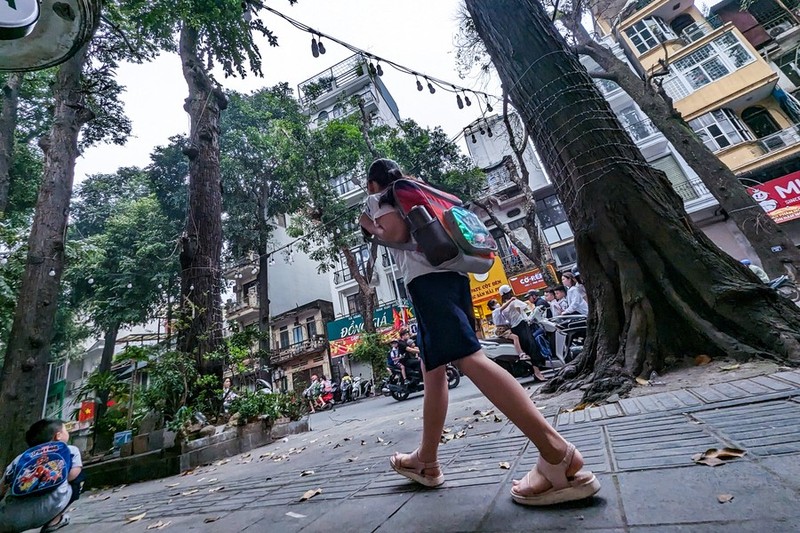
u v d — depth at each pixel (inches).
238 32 316.5
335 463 100.7
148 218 648.4
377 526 47.2
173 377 215.9
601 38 636.7
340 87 930.7
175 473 168.7
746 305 105.3
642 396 94.5
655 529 33.0
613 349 121.0
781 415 57.7
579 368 134.0
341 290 852.0
